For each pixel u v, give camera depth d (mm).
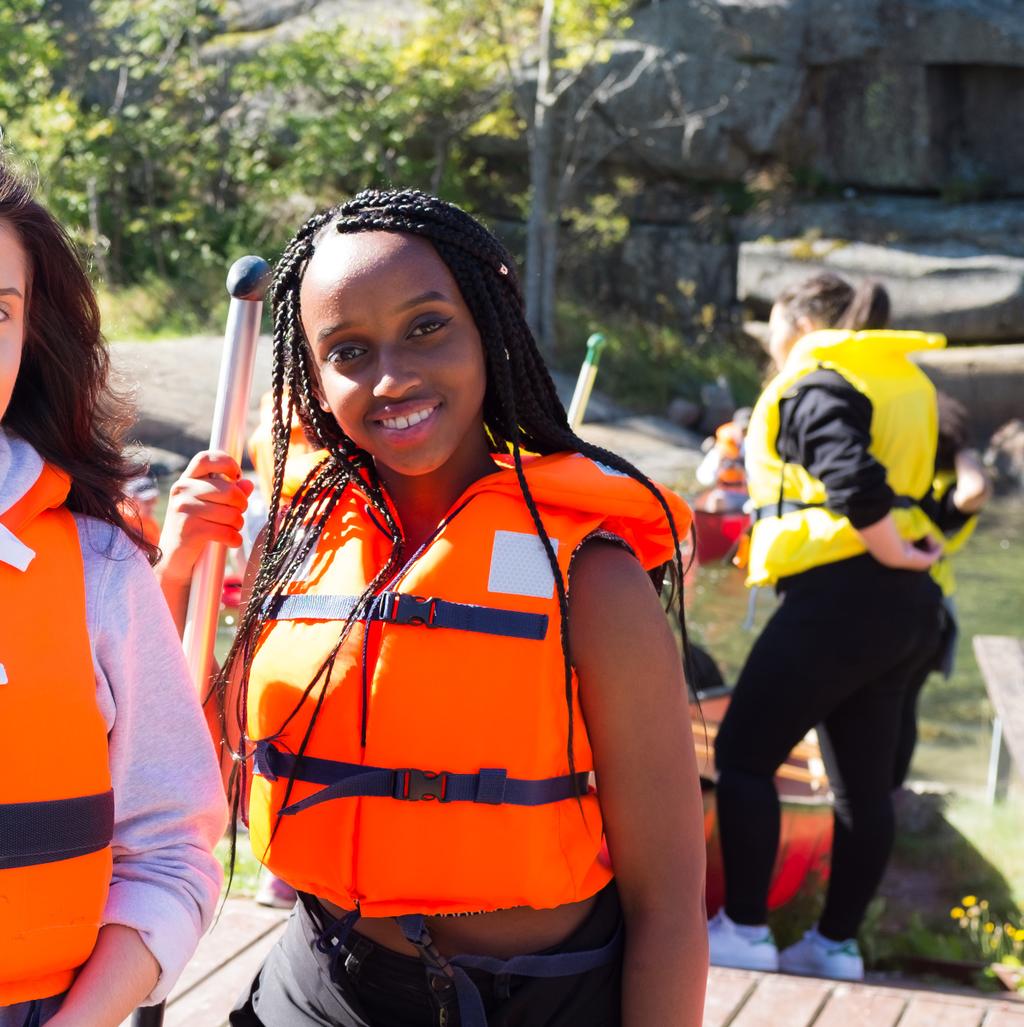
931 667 4402
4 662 1286
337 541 1577
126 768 1439
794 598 3584
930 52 18094
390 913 1452
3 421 1450
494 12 18906
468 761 1431
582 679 1474
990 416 15891
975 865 4414
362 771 1454
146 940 1401
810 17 18469
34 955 1299
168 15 19750
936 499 4156
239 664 1651
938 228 17781
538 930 1490
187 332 16953
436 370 1474
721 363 18094
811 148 18891
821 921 3721
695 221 19016
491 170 20500
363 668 1460
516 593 1457
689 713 1520
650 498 1527
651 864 1493
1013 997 3619
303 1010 1574
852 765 3621
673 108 18984
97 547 1430
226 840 3863
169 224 19172
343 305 1468
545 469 1518
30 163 1479
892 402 3600
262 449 2227
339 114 18766
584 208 19781
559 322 18328
